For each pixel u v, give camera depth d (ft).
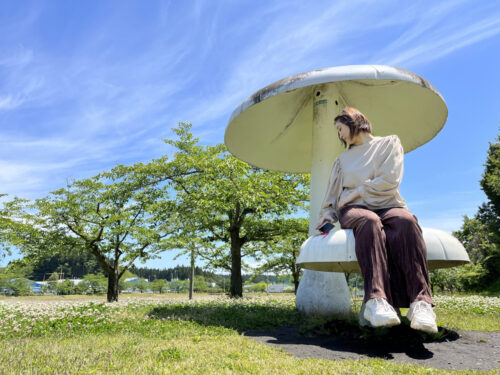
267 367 8.70
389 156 12.66
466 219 111.86
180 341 12.11
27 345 11.59
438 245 12.61
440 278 92.27
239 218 52.95
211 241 57.11
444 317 18.67
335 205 13.70
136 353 10.16
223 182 48.21
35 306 26.45
